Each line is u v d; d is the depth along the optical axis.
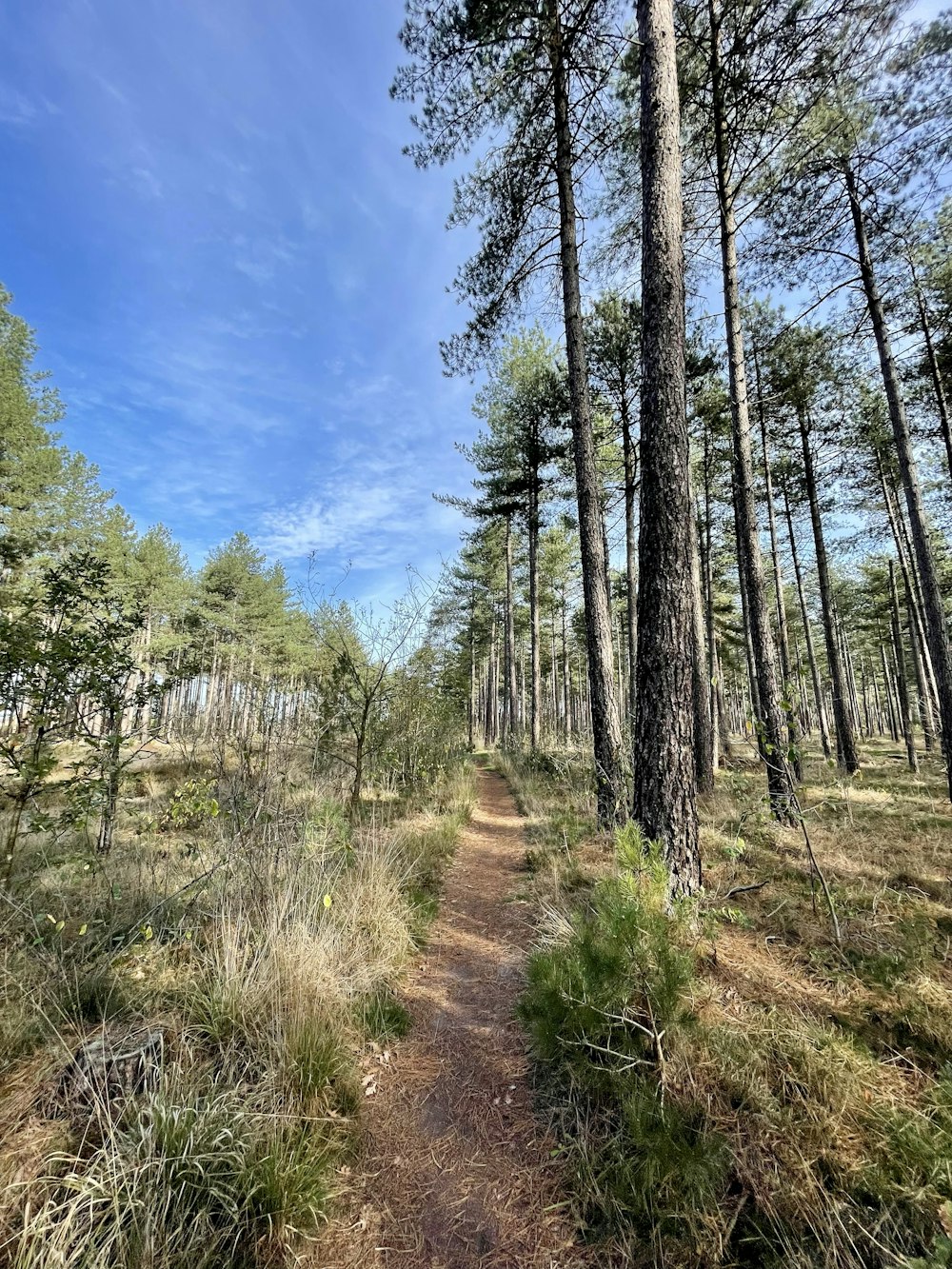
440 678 10.20
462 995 3.18
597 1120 2.02
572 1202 1.78
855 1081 1.88
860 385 10.69
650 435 3.70
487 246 7.36
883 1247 1.39
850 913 3.21
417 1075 2.51
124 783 4.53
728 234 6.96
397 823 6.35
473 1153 2.05
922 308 8.65
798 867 4.15
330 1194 1.82
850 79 6.13
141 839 4.66
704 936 2.74
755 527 6.60
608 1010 2.18
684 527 3.61
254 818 4.07
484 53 6.15
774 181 7.22
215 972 2.62
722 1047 2.02
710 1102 1.87
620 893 2.28
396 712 8.17
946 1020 2.18
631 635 12.27
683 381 3.74
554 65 6.54
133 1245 1.46
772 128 6.86
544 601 24.28
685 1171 1.60
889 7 5.43
